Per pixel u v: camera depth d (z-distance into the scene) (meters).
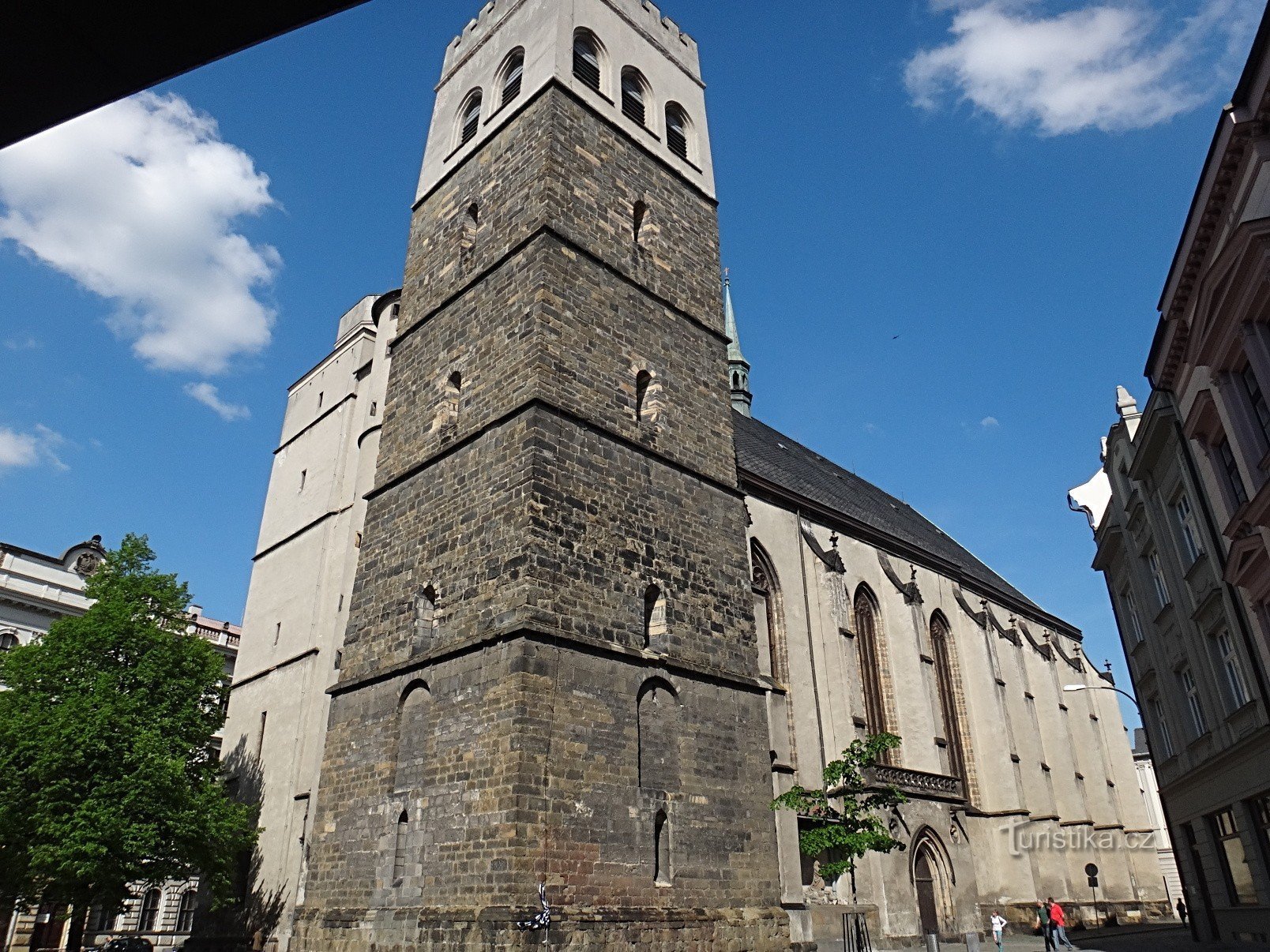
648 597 27.95
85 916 33.88
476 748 23.56
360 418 45.47
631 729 25.22
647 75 39.06
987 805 48.34
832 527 46.22
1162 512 32.22
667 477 30.12
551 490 26.19
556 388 27.94
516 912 20.86
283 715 41.09
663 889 24.17
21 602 52.22
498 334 30.03
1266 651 24.50
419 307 35.34
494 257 32.28
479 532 26.84
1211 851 31.67
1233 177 21.88
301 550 45.41
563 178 32.03
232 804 36.81
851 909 35.12
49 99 4.08
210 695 39.56
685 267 35.66
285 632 43.75
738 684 28.97
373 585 30.36
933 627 50.84
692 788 26.12
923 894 40.34
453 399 31.50
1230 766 28.47
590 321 30.17
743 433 53.47
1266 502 21.08
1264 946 27.56
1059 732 56.91
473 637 24.92
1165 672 34.41
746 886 26.31
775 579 40.72
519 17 38.25
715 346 35.22
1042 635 62.88
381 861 24.92
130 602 38.06
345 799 27.20
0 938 46.94
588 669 24.78
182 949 38.97
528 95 34.62
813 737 38.50
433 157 40.00
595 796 23.59
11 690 35.59
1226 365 23.11
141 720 35.16
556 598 24.98
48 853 31.42
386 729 26.78
